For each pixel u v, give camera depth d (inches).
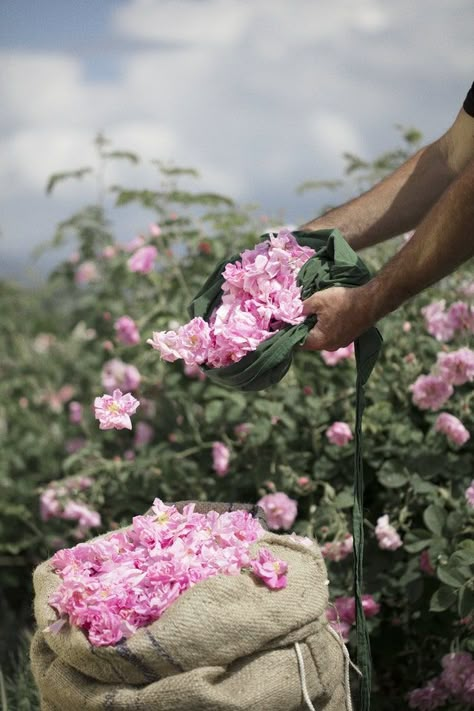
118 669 69.9
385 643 116.0
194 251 158.6
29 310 203.9
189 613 69.5
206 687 68.6
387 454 120.2
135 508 140.9
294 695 72.4
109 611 70.9
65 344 188.2
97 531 147.9
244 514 81.8
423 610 112.1
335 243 85.9
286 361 82.8
